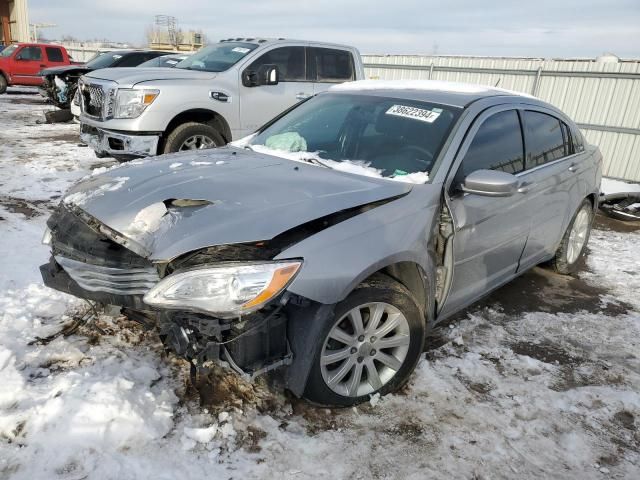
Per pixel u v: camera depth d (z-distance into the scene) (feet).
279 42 25.39
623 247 20.03
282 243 7.77
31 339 10.07
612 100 34.22
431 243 9.41
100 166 26.61
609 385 10.44
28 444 7.36
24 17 95.04
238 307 7.16
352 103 12.59
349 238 8.13
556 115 14.34
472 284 11.15
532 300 14.28
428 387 9.72
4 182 22.35
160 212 8.18
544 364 10.98
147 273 7.83
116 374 9.08
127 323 10.84
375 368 9.04
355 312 8.36
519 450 8.38
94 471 7.04
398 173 10.15
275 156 11.36
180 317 7.54
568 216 14.79
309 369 7.96
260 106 24.64
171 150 22.49
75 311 11.27
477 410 9.24
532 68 38.06
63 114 42.39
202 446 7.77
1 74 61.41
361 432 8.43
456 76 42.65
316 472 7.55
